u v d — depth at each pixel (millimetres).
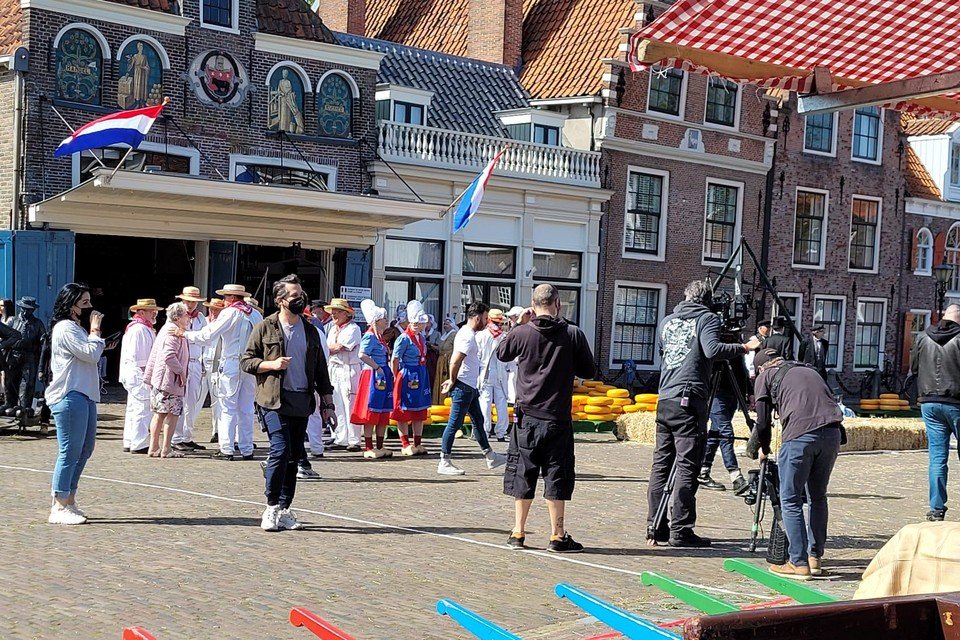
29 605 6293
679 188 27109
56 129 18719
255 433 15695
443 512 9914
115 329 21391
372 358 13148
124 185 16891
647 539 8906
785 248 29422
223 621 6125
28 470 11344
